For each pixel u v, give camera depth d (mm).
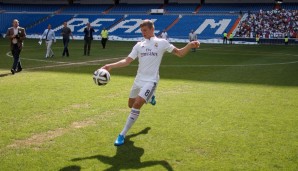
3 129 6363
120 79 12305
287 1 51469
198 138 6027
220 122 7020
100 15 53688
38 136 6020
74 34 49031
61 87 10539
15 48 13219
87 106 8219
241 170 4738
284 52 27234
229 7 51906
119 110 7902
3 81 11555
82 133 6227
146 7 55781
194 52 26719
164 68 15867
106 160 5039
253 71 14992
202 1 55875
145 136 6125
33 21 53844
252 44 40312
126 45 34312
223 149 5512
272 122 7066
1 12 56219
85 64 17047
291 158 5172
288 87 11078
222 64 17812
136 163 4949
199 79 12516
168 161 5027
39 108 7941
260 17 45688
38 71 14141
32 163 4879
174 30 46844
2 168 4695
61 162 4930
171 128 6590
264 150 5488
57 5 60250
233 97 9430
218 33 44562
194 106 8336
